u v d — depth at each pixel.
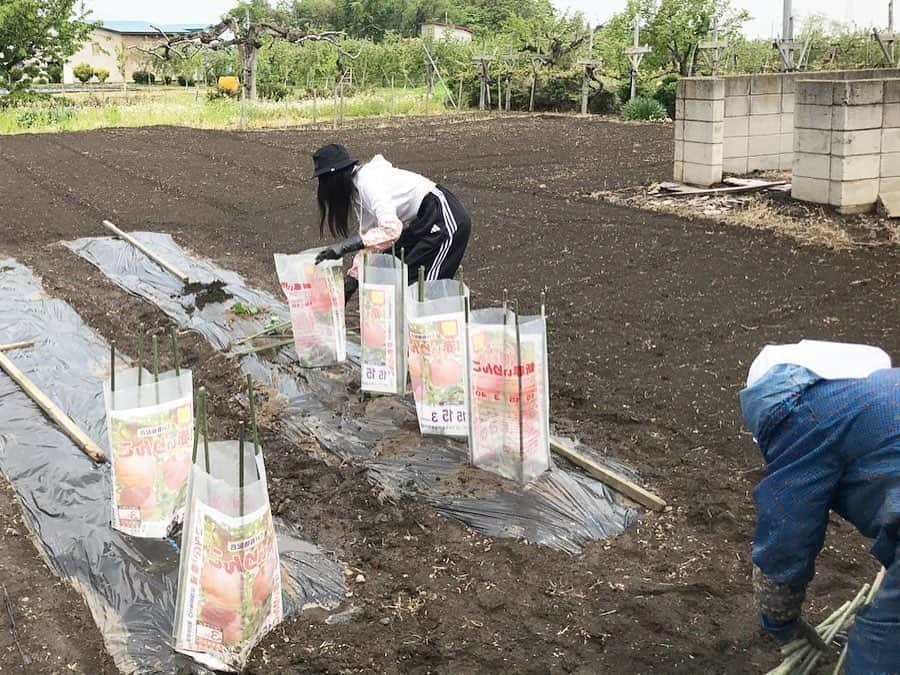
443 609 3.54
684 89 11.62
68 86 48.88
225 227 10.68
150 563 3.88
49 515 4.36
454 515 4.22
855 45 22.11
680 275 8.10
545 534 4.03
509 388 4.36
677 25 27.03
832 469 2.21
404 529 4.14
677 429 5.02
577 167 14.87
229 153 17.20
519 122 23.88
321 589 3.69
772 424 2.29
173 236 10.19
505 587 3.67
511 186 12.98
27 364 6.31
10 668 3.27
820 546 2.33
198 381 5.97
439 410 4.88
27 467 4.83
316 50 36.66
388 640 3.37
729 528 4.03
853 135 9.70
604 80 29.03
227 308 7.49
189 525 3.13
